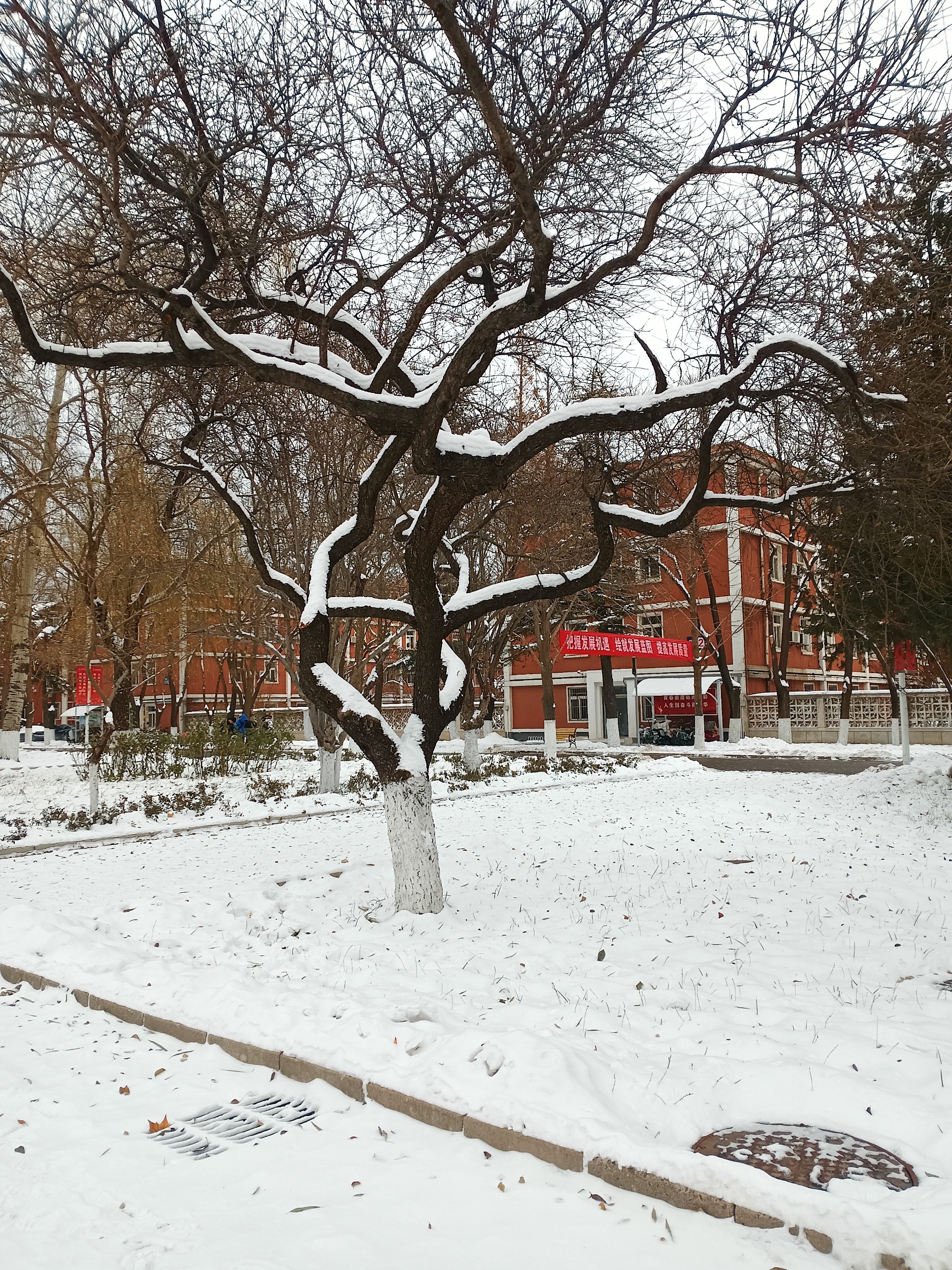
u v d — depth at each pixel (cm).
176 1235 336
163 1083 488
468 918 823
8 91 677
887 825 1422
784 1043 490
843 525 1252
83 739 3994
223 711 4950
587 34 718
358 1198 361
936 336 873
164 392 1145
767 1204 327
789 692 3912
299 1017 541
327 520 1672
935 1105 407
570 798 1841
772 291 945
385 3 723
